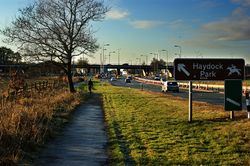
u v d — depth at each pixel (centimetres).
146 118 2020
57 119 1914
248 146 1181
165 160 1040
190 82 1800
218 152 1116
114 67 18100
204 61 1784
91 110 2691
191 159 1039
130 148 1226
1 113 1565
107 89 6262
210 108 2373
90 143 1359
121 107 2825
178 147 1212
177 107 2564
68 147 1277
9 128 1273
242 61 1773
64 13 4409
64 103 2805
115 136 1462
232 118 1770
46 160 1081
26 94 2922
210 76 1786
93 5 4516
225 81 1769
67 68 4597
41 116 1717
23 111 1702
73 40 4453
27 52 4372
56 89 4288
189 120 1797
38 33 4356
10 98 2347
